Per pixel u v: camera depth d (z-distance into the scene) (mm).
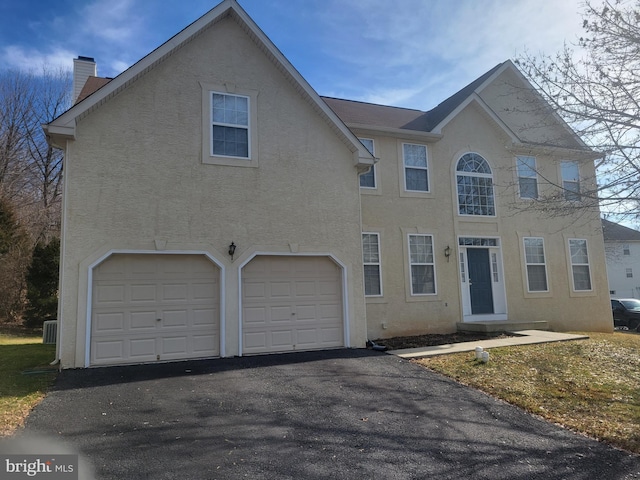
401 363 8531
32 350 10680
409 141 13273
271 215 9836
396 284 12477
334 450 4609
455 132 13922
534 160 14648
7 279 17797
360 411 5840
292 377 7406
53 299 16766
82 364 7945
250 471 4078
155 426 5137
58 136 8234
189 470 4055
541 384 7164
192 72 9641
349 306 10320
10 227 17969
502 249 13945
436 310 12812
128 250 8508
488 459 4500
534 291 14164
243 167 9734
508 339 10859
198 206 9203
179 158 9195
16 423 5062
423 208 13133
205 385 6867
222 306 9125
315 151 10500
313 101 10500
